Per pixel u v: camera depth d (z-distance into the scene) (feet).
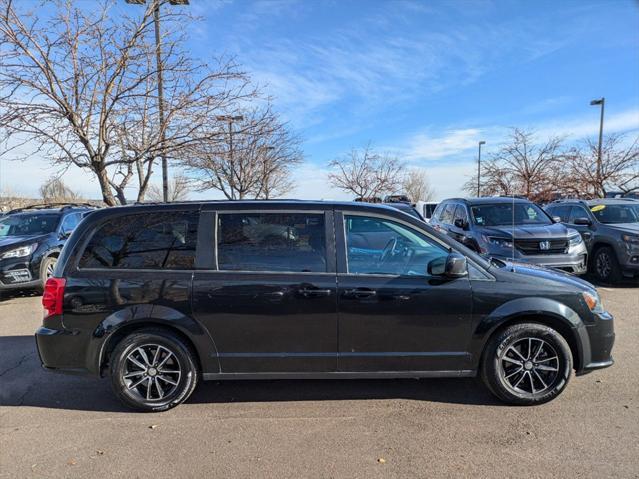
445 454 10.21
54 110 29.30
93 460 10.21
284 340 12.24
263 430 11.44
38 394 13.89
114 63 30.17
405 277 12.34
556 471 9.48
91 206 39.70
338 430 11.37
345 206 12.78
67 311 12.20
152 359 12.52
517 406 12.49
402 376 12.49
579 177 68.44
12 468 9.93
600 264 30.53
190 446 10.73
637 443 10.51
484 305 12.25
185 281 12.15
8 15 27.22
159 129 31.37
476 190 88.79
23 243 27.76
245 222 12.58
